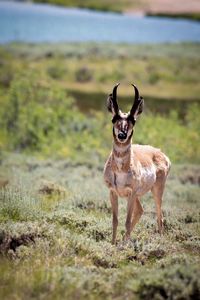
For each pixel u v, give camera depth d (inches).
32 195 1935.3
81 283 1093.1
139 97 1414.9
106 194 2229.3
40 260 1230.3
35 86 4822.8
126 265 1326.3
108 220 1715.1
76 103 7642.7
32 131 4421.8
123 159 1434.5
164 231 1713.8
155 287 1074.7
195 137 4704.7
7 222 1451.8
